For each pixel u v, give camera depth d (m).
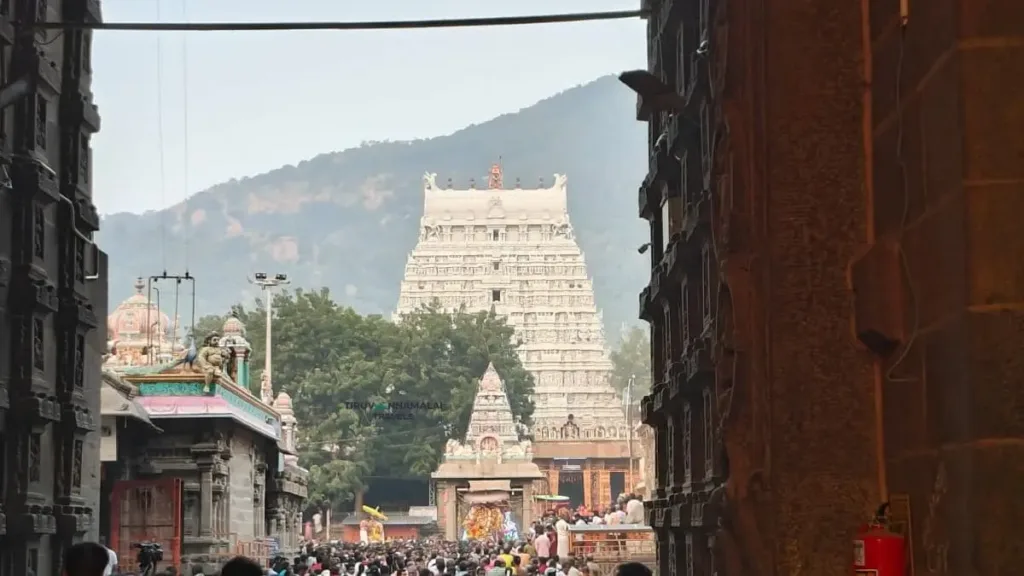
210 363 42.50
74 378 22.72
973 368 5.25
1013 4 5.34
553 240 158.75
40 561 21.14
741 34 7.35
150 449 41.66
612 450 129.50
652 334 27.45
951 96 5.48
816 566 6.62
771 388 6.81
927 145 5.85
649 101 11.78
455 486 118.62
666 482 26.28
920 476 6.00
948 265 5.52
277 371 114.56
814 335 6.81
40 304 20.83
